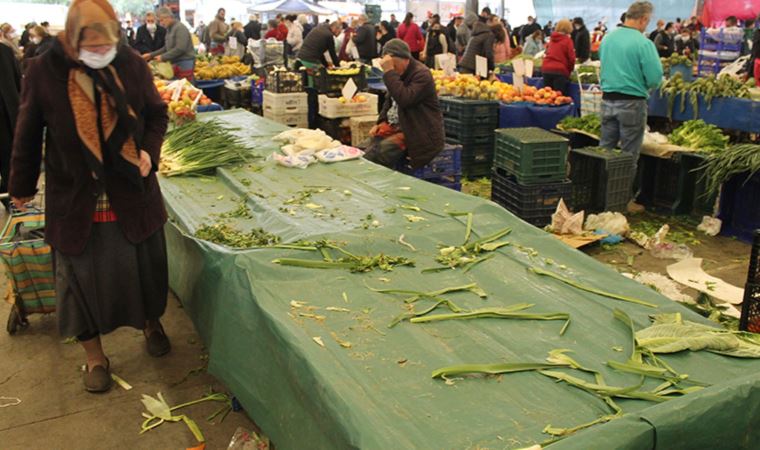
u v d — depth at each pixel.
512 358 2.25
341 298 2.68
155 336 3.76
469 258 3.07
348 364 2.18
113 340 3.94
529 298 2.69
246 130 6.07
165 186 4.34
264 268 2.85
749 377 1.93
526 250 3.18
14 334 4.03
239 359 2.70
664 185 6.61
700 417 1.78
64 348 3.87
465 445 1.80
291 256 2.99
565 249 3.20
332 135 8.81
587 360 2.24
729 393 1.84
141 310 3.20
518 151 5.75
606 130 6.54
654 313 2.57
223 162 4.71
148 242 3.18
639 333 2.37
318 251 3.07
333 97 8.82
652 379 2.12
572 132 7.41
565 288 2.79
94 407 3.28
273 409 2.42
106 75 2.76
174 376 3.57
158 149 3.05
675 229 6.14
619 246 5.61
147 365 3.67
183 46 10.41
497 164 6.25
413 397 2.03
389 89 5.79
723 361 2.23
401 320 2.51
